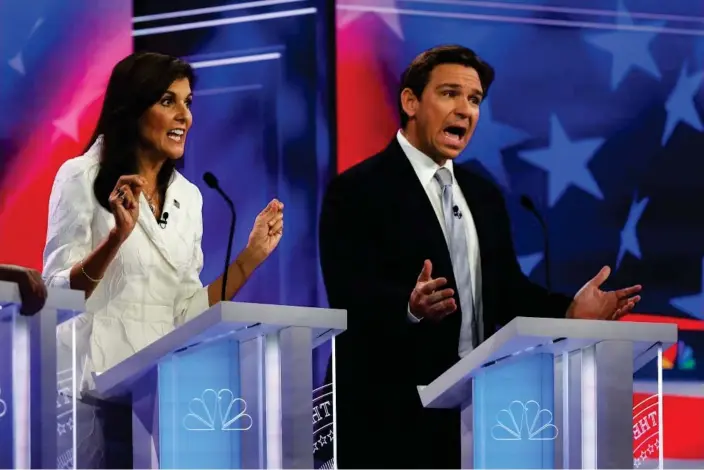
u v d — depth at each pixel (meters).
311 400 9.97
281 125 18.50
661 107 19.42
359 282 17.16
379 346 16.92
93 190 13.88
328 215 17.52
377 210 17.39
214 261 18.16
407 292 16.94
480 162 19.03
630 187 19.31
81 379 12.95
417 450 16.58
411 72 17.98
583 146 19.27
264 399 10.12
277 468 10.04
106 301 13.62
